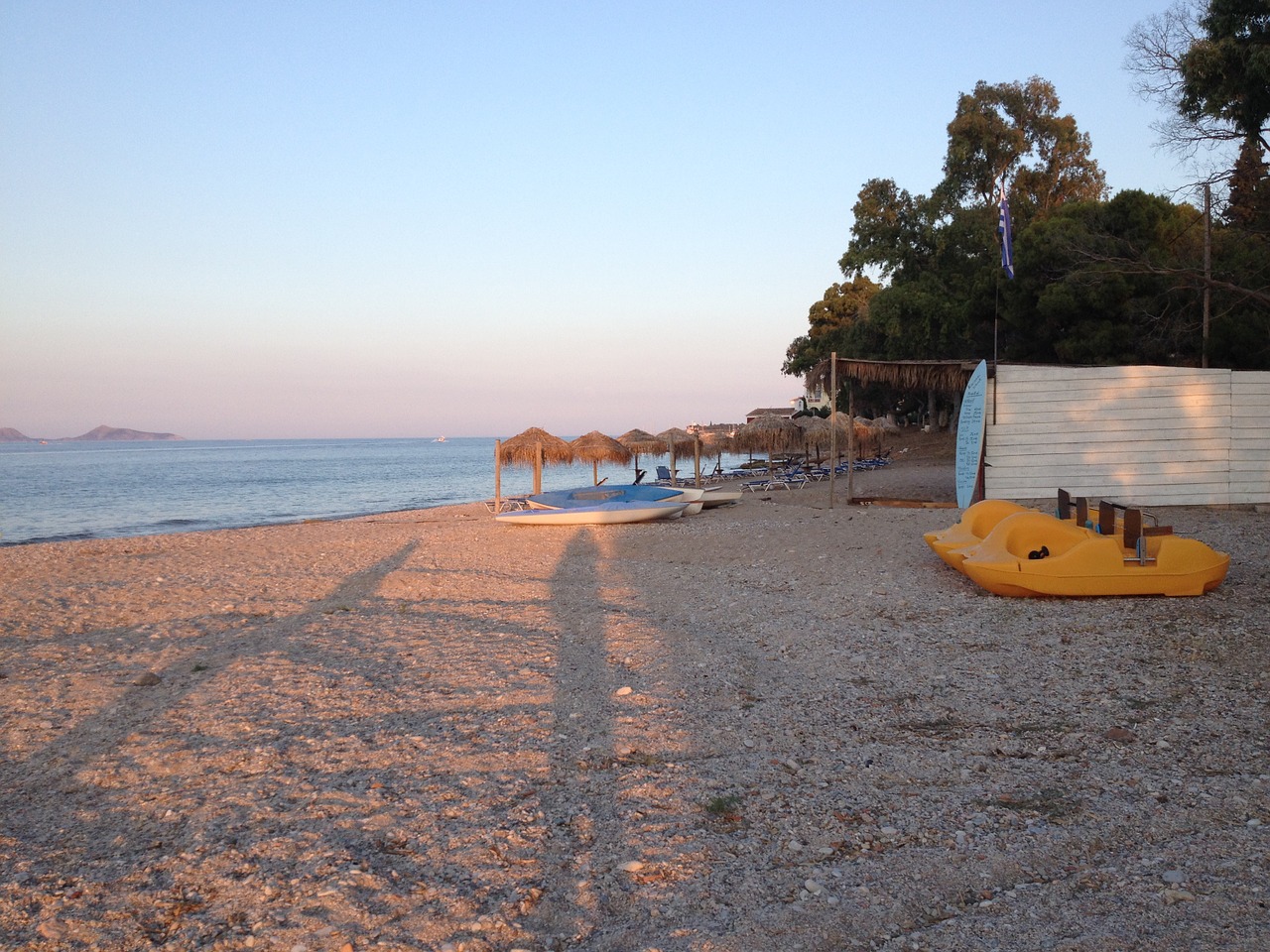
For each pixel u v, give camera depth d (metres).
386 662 7.93
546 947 3.51
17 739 6.07
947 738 5.84
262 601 11.10
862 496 23.06
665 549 15.07
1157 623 8.16
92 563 15.54
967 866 4.10
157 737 6.05
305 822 4.66
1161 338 25.20
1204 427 16.06
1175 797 4.75
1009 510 11.11
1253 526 13.38
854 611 9.54
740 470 39.88
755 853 4.29
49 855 4.36
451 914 3.74
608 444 25.72
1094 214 28.53
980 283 30.48
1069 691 6.65
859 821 4.61
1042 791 4.93
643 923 3.67
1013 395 16.56
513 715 6.41
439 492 48.75
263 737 6.01
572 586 11.95
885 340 42.59
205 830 4.58
